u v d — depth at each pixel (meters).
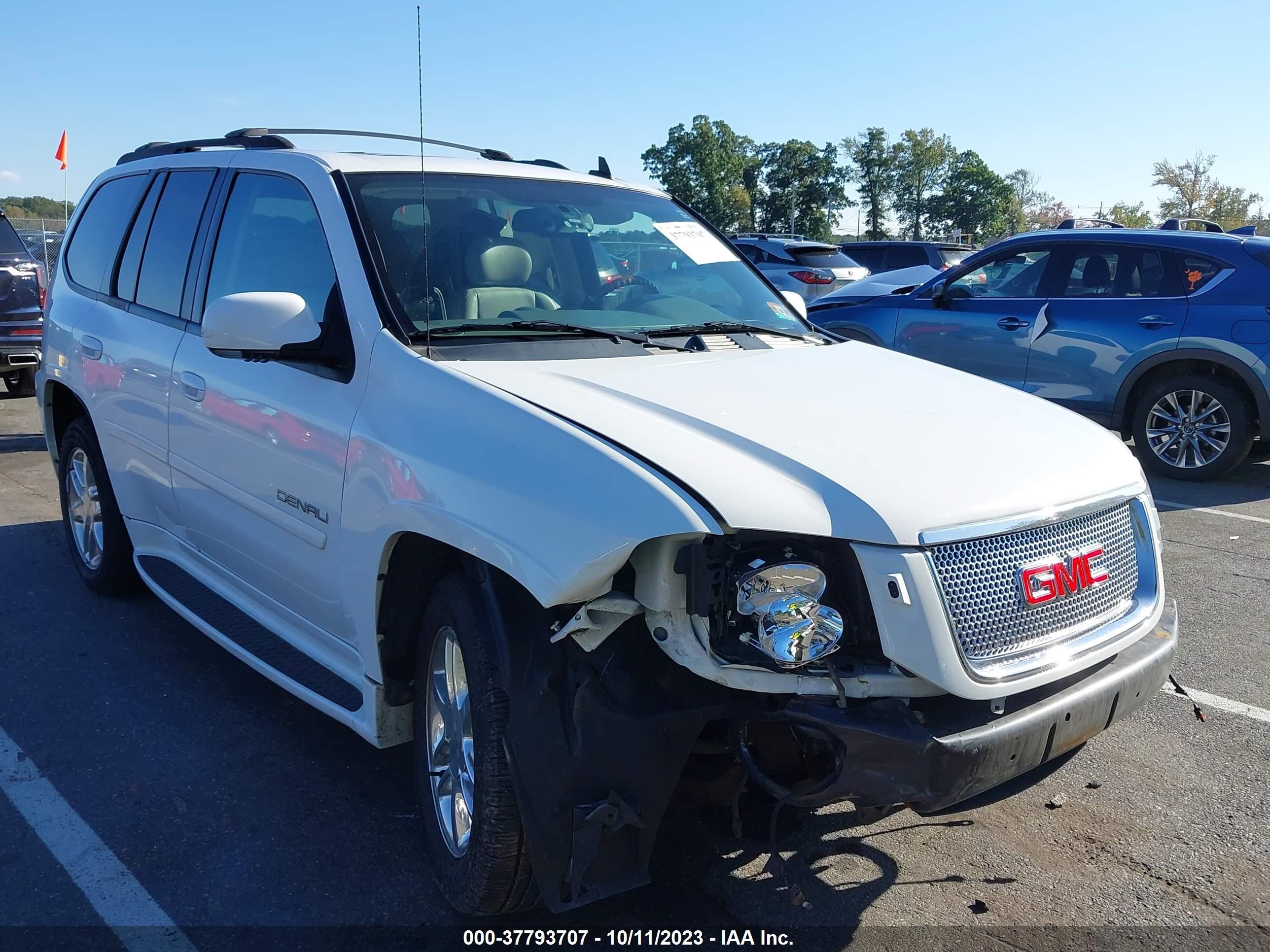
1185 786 3.63
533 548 2.43
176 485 4.27
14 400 11.98
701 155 85.19
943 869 3.12
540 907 2.86
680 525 2.30
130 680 4.40
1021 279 9.27
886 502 2.45
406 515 2.79
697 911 2.90
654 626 2.42
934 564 2.42
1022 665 2.54
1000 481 2.64
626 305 3.84
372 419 3.03
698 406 2.82
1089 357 8.75
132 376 4.52
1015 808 3.48
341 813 3.42
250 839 3.26
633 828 2.47
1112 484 2.91
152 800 3.48
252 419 3.58
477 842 2.63
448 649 2.89
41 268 10.87
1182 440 8.55
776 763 2.51
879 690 2.41
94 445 5.09
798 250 17.80
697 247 4.36
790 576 2.38
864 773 2.37
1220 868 3.15
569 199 4.07
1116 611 2.88
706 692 2.49
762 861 3.13
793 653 2.35
